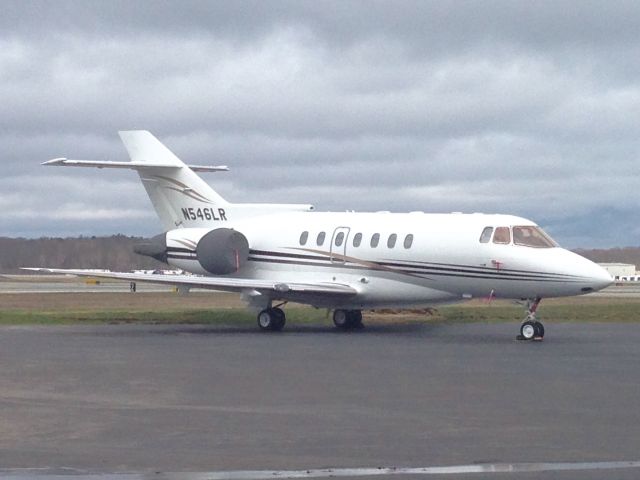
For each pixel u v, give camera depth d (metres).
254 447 12.39
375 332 32.62
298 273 35.12
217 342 27.98
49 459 11.70
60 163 35.09
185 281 32.12
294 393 17.17
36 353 24.41
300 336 30.66
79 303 56.84
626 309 44.69
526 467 11.25
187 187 37.62
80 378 19.31
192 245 36.50
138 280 32.09
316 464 11.43
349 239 34.06
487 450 12.18
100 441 12.78
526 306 31.23
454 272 31.78
